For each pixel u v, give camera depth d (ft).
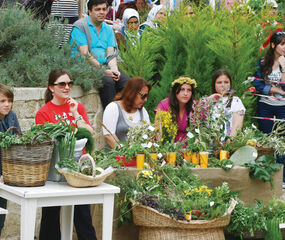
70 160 14.42
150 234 17.84
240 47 26.50
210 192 18.83
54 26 25.62
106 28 25.94
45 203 13.88
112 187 14.69
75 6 28.12
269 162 20.71
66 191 13.94
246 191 20.21
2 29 23.88
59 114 17.33
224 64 26.66
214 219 17.76
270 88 26.14
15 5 25.25
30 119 20.94
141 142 19.40
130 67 26.45
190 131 21.04
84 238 16.74
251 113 26.86
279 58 26.21
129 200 18.29
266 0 28.96
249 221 19.20
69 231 16.67
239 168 20.02
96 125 24.66
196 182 19.06
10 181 14.25
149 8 33.27
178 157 20.03
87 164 14.69
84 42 25.32
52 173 14.97
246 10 28.32
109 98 24.84
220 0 29.86
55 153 14.80
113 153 18.80
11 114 16.81
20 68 23.04
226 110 22.74
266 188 20.51
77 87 22.94
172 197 18.31
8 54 24.03
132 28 29.99
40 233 16.78
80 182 14.30
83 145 15.17
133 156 19.22
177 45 26.63
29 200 13.65
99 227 18.98
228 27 27.32
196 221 17.53
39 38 24.61
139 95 20.77
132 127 20.79
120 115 20.83
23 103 20.56
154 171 18.88
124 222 18.69
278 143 21.62
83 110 18.13
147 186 18.47
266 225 19.54
